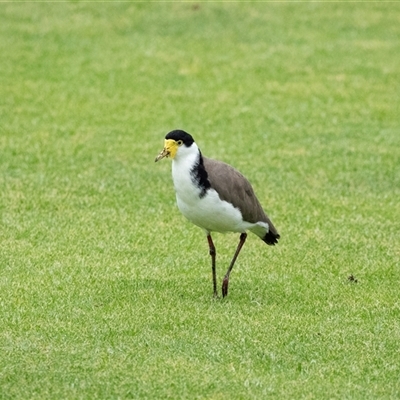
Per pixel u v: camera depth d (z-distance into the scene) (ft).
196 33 98.17
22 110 74.49
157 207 53.67
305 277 43.24
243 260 45.44
